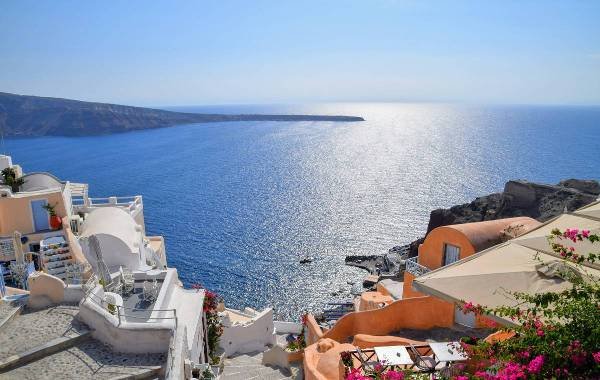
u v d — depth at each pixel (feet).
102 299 45.21
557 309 30.45
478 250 72.59
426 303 64.39
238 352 86.43
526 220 80.43
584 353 27.22
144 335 39.24
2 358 37.45
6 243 69.92
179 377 36.06
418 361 44.75
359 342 56.03
